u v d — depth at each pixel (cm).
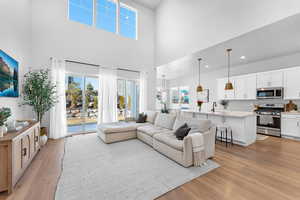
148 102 625
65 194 170
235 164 253
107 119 505
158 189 181
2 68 250
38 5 398
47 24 410
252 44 348
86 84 491
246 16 285
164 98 951
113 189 181
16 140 187
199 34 393
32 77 351
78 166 243
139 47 594
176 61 507
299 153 305
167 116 398
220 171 228
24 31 349
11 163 174
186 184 192
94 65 492
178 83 887
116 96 531
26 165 225
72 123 469
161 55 576
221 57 456
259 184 192
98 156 286
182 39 457
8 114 207
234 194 171
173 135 309
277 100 467
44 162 258
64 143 369
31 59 386
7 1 278
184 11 446
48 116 414
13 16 300
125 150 320
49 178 205
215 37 348
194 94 770
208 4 363
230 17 314
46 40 408
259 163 257
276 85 441
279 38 313
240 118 359
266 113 465
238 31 299
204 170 230
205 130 277
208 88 689
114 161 263
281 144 366
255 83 491
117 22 550
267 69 480
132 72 582
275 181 200
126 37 562
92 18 501
